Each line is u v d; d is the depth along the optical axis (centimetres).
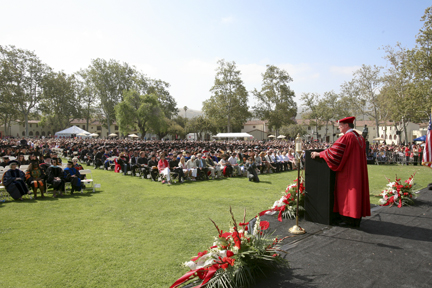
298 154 406
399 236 377
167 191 917
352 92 3622
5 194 815
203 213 632
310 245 352
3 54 4534
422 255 312
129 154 1502
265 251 289
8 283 325
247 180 1188
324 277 268
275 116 5081
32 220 584
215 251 285
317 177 445
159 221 572
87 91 5559
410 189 584
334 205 435
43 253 412
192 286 275
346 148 402
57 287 316
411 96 2306
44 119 6819
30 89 4847
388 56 2933
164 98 6650
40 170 859
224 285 257
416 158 1861
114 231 510
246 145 3188
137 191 916
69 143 2484
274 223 454
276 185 1053
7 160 970
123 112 4547
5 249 428
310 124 6241
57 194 848
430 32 2053
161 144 2988
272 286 256
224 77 4906
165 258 390
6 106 4478
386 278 262
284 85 5066
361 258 308
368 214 411
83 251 418
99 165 1559
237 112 4969
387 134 5831
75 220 583
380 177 1212
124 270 355
